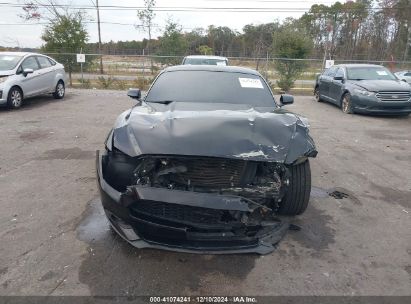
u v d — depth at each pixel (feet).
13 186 15.88
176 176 10.28
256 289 9.50
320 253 11.29
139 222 10.03
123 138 10.86
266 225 10.85
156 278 9.82
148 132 10.85
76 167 18.60
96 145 22.97
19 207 13.80
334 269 10.48
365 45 153.28
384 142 26.50
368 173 19.29
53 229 12.20
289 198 12.74
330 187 17.03
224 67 17.40
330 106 45.37
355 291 9.53
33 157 20.20
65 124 29.12
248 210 9.52
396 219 13.85
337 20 155.74
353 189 16.87
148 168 10.35
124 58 103.81
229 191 10.13
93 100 44.11
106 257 10.68
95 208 13.83
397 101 35.73
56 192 15.30
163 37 92.22
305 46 70.03
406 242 12.16
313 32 156.35
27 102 40.65
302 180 12.61
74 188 15.78
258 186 10.41
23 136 24.86
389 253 11.44
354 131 30.14
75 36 72.74
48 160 19.70
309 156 11.32
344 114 38.91
